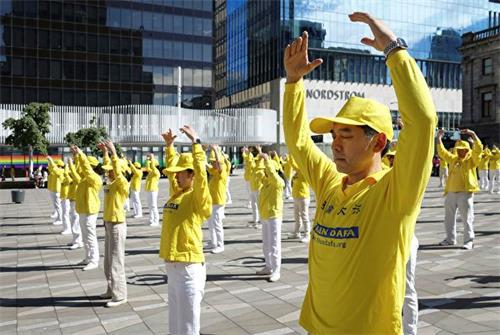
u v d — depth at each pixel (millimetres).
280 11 49250
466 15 56875
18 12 42188
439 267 8539
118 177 6863
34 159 40844
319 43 49594
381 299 2100
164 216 4883
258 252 10414
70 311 6648
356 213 2162
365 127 2219
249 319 6145
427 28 54469
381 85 52031
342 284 2154
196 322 4676
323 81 49438
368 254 2102
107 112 39594
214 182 10398
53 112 38000
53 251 11125
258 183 13789
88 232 9102
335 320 2170
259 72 54375
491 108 39594
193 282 4676
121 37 47031
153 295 7344
